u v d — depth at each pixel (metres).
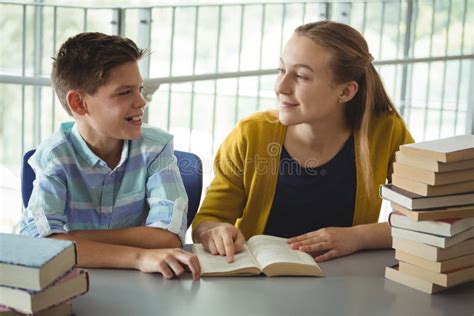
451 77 4.62
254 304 1.37
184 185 1.97
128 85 1.67
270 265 1.52
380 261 1.66
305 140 1.93
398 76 4.46
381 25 4.35
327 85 1.81
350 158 1.95
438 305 1.40
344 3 4.07
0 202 4.05
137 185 1.82
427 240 1.46
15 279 1.19
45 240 1.29
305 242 1.68
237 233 1.69
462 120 4.62
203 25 4.27
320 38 1.80
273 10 4.30
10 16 4.54
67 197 1.76
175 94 4.03
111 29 3.21
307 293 1.44
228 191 1.96
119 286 1.43
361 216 1.98
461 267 1.48
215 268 1.53
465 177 1.48
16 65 4.51
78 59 1.67
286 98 1.82
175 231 1.71
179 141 3.95
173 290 1.42
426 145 1.51
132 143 1.82
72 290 1.27
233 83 4.17
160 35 3.91
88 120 1.72
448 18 4.59
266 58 4.34
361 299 1.42
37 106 3.83
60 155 1.74
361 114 1.93
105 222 1.80
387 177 2.02
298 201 1.96
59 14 3.93
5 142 4.10
